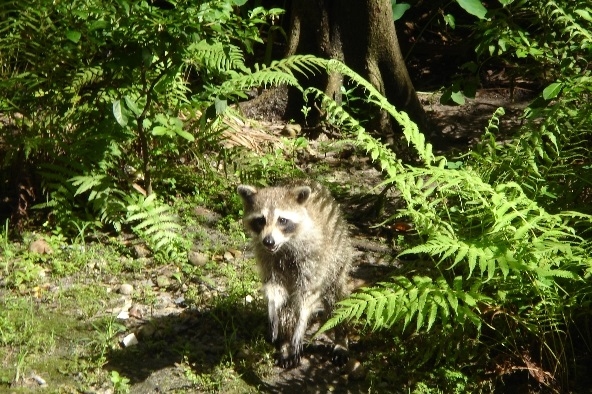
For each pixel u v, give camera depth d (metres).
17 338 2.49
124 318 2.58
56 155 2.87
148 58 2.68
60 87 2.89
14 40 2.90
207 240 2.87
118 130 2.81
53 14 2.94
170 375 2.42
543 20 3.08
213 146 3.02
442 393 2.40
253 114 3.49
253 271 2.76
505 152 2.67
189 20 2.67
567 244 2.35
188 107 2.91
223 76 2.89
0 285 2.67
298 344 2.48
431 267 2.58
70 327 2.54
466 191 2.53
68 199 2.86
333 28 3.41
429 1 3.89
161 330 2.54
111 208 2.84
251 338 2.54
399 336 2.52
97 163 2.85
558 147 2.63
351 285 2.72
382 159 2.48
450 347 2.43
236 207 2.99
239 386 2.41
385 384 2.44
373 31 3.38
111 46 2.82
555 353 2.41
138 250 2.80
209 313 2.61
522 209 2.45
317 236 2.53
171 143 2.95
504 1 3.12
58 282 2.68
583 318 2.48
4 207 2.92
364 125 3.40
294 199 2.53
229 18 2.76
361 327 2.58
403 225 2.93
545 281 2.35
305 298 2.53
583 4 2.95
